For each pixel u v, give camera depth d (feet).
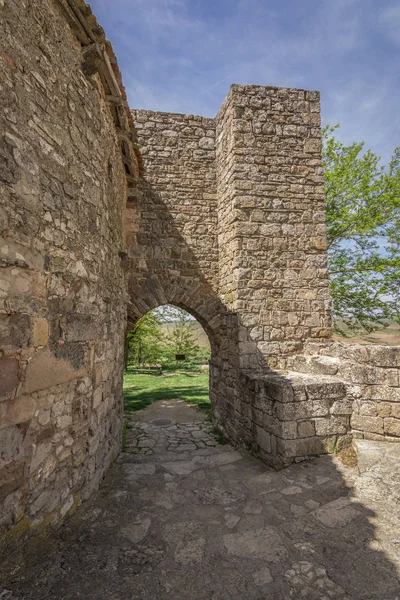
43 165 8.61
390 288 32.35
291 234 20.88
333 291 33.81
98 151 12.56
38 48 8.57
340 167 34.19
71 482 9.96
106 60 11.96
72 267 10.09
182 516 10.34
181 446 19.19
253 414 16.63
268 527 9.63
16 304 7.47
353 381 14.88
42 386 8.39
